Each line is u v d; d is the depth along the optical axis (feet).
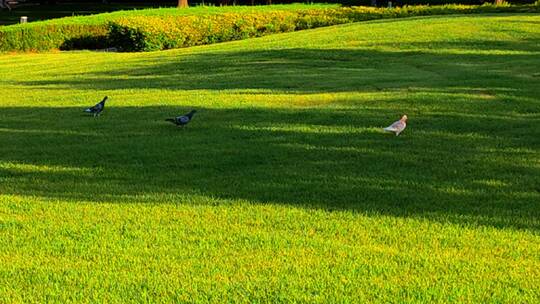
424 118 42.09
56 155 36.52
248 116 44.16
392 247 23.32
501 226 25.09
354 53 70.44
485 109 43.91
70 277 21.29
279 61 68.95
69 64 79.51
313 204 27.63
